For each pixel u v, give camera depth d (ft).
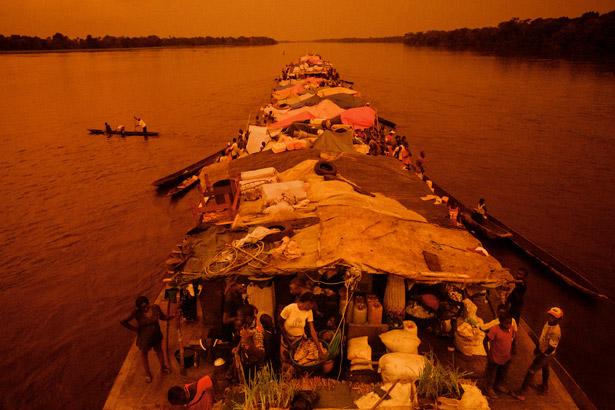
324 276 28.43
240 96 188.03
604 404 28.96
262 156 47.70
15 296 44.70
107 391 32.07
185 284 24.54
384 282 27.94
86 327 39.73
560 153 91.97
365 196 35.37
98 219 63.62
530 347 27.63
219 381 23.76
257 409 20.47
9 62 510.58
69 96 195.31
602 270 46.16
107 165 89.97
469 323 26.61
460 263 25.80
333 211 30.96
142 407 23.07
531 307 38.88
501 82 222.07
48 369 34.40
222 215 32.78
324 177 39.06
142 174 84.07
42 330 39.34
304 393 21.26
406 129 117.50
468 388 22.56
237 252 26.37
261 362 23.48
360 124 74.69
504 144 100.37
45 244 56.03
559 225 57.41
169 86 231.71
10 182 80.02
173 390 19.11
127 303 43.47
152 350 27.61
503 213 61.46
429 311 28.22
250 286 26.50
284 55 643.04
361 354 24.82
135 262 51.42
